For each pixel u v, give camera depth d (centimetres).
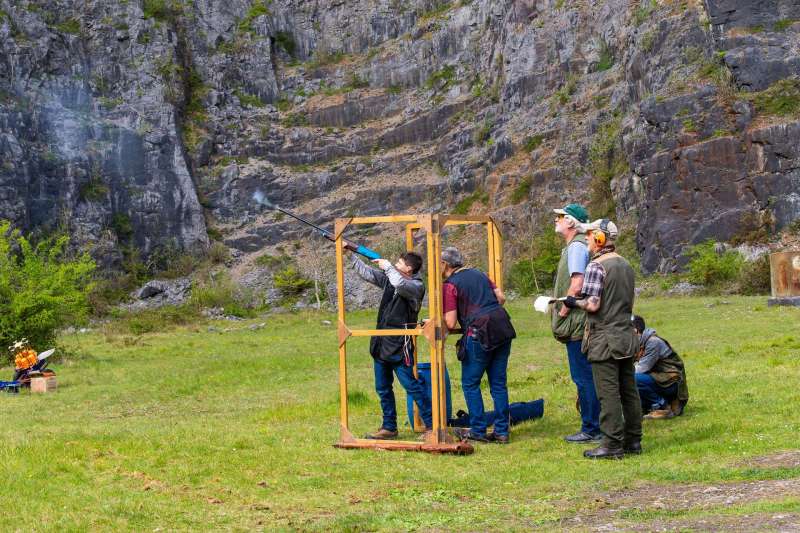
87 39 7750
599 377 919
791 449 866
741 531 570
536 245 6062
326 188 8031
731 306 3256
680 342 2153
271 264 7288
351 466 922
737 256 4519
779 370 1438
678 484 771
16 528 693
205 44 8700
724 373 1466
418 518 695
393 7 9081
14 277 2647
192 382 1945
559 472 861
